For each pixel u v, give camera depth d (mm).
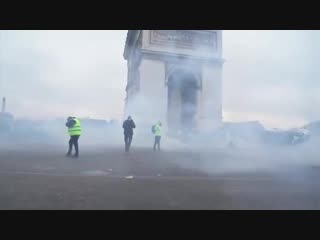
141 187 8016
